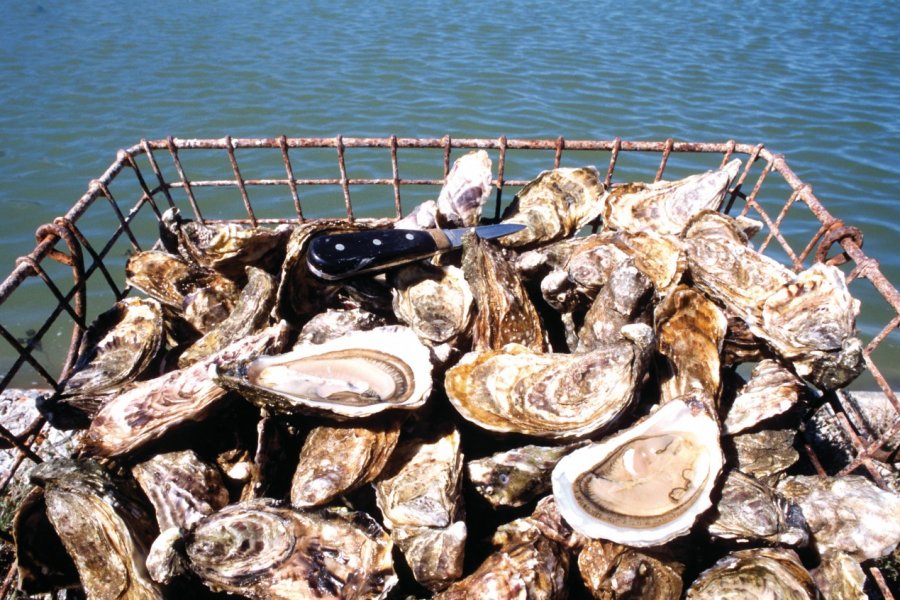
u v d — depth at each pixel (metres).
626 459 0.36
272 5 1.85
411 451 0.36
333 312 0.42
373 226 0.47
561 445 0.36
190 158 1.11
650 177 1.08
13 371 0.40
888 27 1.82
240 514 0.34
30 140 1.16
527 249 0.49
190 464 0.36
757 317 0.42
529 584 0.32
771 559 0.33
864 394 0.66
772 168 0.51
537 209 0.50
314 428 0.36
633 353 0.36
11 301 0.90
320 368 0.38
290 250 0.42
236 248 0.44
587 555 0.34
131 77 1.39
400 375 0.38
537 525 0.35
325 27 1.68
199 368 0.38
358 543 0.33
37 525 0.37
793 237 1.01
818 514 0.37
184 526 0.35
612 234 0.47
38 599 0.42
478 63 1.47
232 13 1.79
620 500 0.35
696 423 0.37
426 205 0.48
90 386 0.42
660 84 1.40
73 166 1.10
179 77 1.39
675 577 0.34
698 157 1.13
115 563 0.34
